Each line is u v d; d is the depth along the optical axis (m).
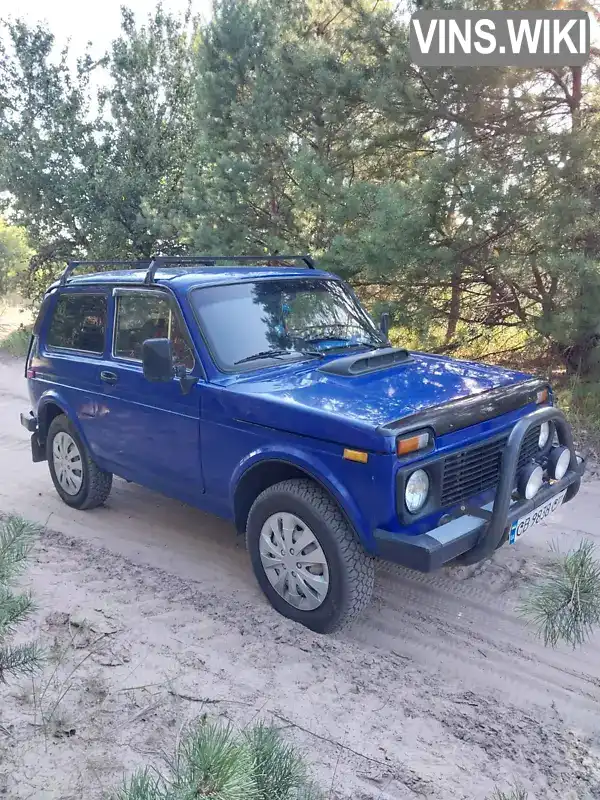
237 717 3.20
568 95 8.39
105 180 16.41
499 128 8.53
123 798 2.06
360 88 8.88
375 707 3.36
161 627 3.99
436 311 8.97
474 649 3.91
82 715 3.18
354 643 3.97
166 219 14.23
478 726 3.27
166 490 4.95
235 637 3.90
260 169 10.23
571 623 2.78
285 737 3.08
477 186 7.68
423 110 8.59
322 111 9.63
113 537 5.41
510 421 4.15
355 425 3.60
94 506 5.95
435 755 3.04
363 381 4.29
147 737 3.04
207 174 10.99
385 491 3.52
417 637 4.04
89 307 5.55
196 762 1.79
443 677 3.67
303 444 3.85
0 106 16.84
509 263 8.07
